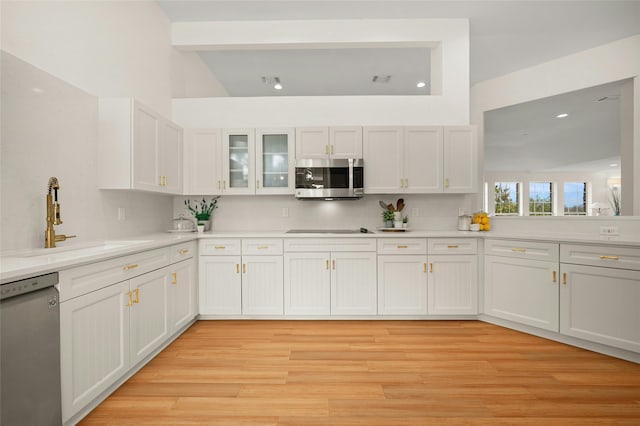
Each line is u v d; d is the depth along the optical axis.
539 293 2.69
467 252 3.12
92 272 1.71
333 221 3.75
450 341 2.65
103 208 2.53
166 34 3.51
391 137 3.43
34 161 1.89
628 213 3.54
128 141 2.47
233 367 2.22
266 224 3.76
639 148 3.37
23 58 1.89
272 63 4.47
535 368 2.18
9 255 1.67
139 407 1.77
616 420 1.64
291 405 1.78
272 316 3.21
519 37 3.78
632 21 3.45
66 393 1.52
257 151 3.47
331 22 3.58
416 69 4.63
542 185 9.19
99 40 2.51
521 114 5.31
